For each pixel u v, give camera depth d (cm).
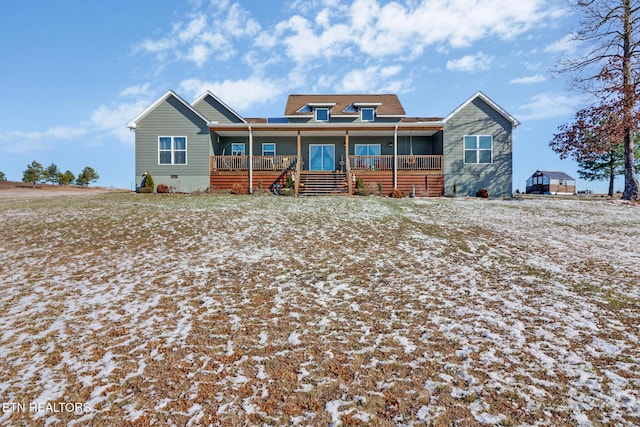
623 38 1902
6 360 435
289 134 2247
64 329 510
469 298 630
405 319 548
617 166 2936
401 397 369
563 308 588
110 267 779
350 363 430
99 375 406
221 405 357
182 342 477
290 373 410
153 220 1218
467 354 450
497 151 2136
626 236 1114
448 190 2112
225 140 2325
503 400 363
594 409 350
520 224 1270
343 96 2645
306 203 1603
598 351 457
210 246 941
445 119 2117
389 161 2142
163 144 2084
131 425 331
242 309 579
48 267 775
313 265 802
